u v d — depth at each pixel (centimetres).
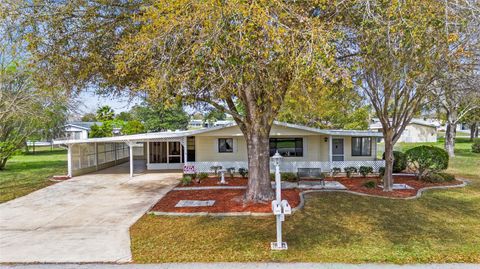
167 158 2112
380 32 597
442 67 889
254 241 709
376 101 1229
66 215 991
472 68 910
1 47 1206
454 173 1752
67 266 591
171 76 597
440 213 960
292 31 555
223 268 568
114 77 906
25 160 2967
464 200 1125
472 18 605
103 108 4394
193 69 580
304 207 1005
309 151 1859
